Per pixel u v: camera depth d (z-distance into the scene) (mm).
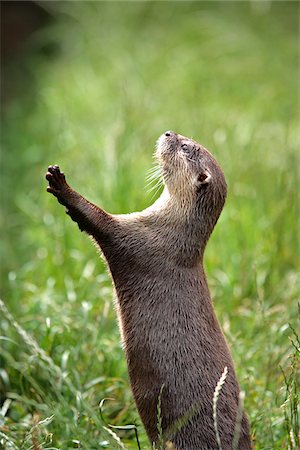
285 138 17312
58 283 14219
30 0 27859
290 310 12555
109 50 24719
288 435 9430
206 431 8867
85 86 22844
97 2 26734
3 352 11531
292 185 15312
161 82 22547
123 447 9164
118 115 18750
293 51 24531
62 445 9852
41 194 17266
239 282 13844
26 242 16562
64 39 26469
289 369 11109
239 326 12688
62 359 11148
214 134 17781
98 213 9320
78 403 10281
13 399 11422
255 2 25781
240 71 23328
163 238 9352
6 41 27141
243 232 14969
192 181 9562
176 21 26141
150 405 9102
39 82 24688
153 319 9109
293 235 15031
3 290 14289
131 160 16328
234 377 9219
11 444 9391
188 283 9219
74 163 17281
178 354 8977
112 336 12234
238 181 16188
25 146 21016
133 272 9273
